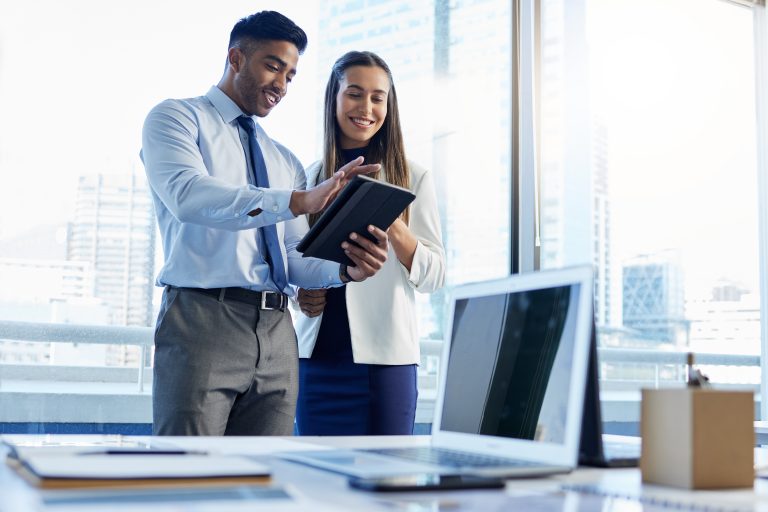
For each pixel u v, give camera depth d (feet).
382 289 7.84
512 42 11.98
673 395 3.28
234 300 6.68
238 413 6.88
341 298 7.84
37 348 9.53
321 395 7.84
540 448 3.62
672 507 2.78
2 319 9.24
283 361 6.95
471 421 4.19
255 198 6.30
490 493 3.00
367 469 3.32
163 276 6.76
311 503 2.60
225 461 3.22
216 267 6.62
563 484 3.26
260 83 7.14
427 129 11.57
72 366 9.77
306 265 7.40
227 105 7.24
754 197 13.94
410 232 7.93
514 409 3.87
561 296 3.72
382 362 7.70
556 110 12.06
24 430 9.56
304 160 10.76
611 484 3.30
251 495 2.63
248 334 6.70
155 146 6.79
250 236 6.80
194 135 6.94
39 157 9.37
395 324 7.80
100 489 2.66
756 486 3.32
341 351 7.79
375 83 8.04
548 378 3.68
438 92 11.66
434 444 4.49
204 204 6.36
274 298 6.88
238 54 7.19
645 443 3.38
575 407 3.47
